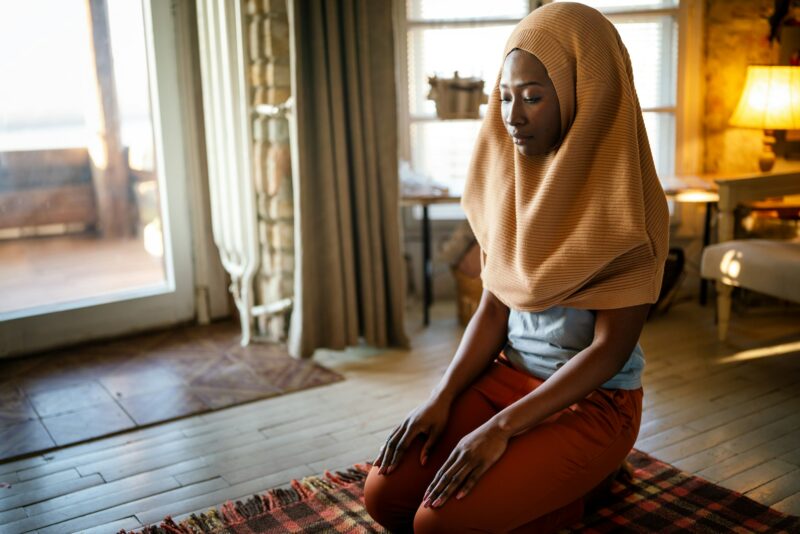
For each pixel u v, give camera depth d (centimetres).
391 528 178
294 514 201
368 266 321
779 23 386
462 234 386
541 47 153
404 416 265
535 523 171
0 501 215
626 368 176
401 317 330
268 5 304
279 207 322
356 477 220
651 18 391
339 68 301
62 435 254
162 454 241
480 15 389
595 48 151
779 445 237
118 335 348
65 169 594
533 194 166
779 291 292
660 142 407
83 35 577
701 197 348
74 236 599
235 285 343
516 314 183
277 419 265
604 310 164
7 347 322
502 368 188
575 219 160
